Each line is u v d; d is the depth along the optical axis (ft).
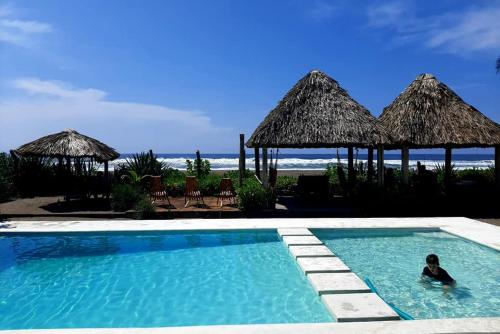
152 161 57.52
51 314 18.39
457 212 40.75
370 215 40.04
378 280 23.06
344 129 40.47
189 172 62.49
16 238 31.76
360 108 43.37
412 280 22.99
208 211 39.22
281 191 53.57
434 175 43.14
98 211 40.55
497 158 42.75
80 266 25.64
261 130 42.09
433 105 44.06
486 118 44.06
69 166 50.52
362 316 15.39
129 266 25.58
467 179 49.55
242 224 34.09
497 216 39.37
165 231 32.24
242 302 19.43
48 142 46.29
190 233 32.35
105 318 17.94
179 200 48.01
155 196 42.52
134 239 31.63
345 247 29.99
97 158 49.47
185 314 18.28
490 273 24.06
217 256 27.40
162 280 22.94
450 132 41.19
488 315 18.22
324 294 18.13
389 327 14.42
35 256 27.78
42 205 45.03
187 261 26.45
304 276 21.42
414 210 40.42
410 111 43.91
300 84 45.47
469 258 27.07
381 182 42.70
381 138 40.29
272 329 14.32
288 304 18.88
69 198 46.93
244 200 39.70
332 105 42.65
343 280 19.67
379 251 28.96
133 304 19.49
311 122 41.19
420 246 30.04
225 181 42.29
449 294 20.83
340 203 45.09
